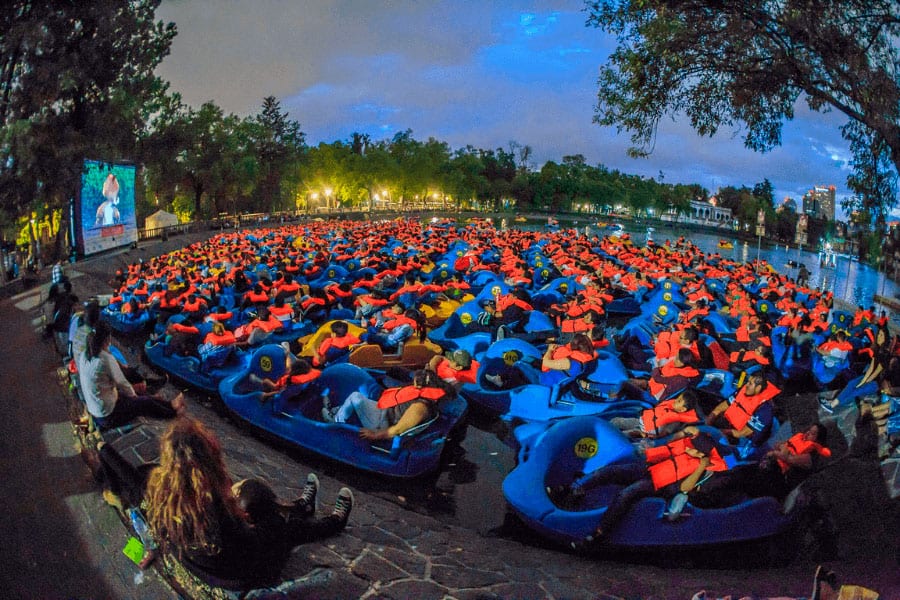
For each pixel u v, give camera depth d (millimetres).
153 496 3369
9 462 5250
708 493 5648
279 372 8305
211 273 21562
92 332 5742
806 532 5637
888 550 4910
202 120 58812
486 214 123312
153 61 21125
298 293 15594
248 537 3400
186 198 67188
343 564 4094
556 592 4371
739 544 5422
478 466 7758
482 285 19734
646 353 11508
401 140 124125
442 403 7238
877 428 6898
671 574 5027
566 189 147125
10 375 8086
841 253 43188
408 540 5012
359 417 7297
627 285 19703
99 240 29250
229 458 6363
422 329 11070
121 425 5535
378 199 130000
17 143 14102
